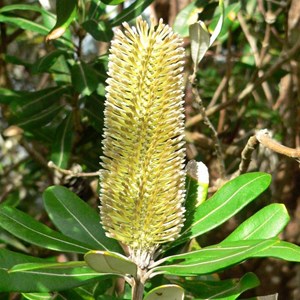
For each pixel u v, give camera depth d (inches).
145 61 11.9
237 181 13.9
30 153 23.0
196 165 14.4
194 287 13.7
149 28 12.3
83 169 24.3
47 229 13.4
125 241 12.6
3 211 13.3
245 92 22.6
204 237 23.3
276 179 25.0
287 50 23.0
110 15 21.0
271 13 23.2
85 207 14.5
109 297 14.0
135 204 12.4
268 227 13.0
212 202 13.8
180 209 12.5
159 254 13.1
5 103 20.7
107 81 12.2
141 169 12.3
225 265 11.4
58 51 19.7
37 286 12.3
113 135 12.3
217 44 25.2
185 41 23.3
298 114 24.6
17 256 12.5
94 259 11.3
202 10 18.7
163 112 12.1
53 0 18.2
